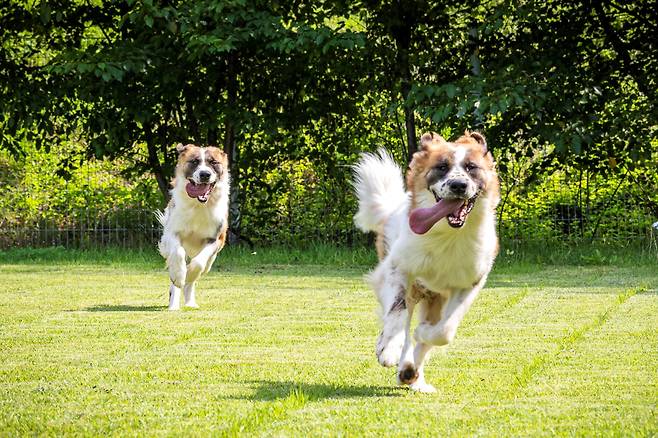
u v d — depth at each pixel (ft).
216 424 16.22
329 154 62.85
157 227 64.34
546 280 44.75
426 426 16.03
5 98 61.26
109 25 62.69
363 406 17.81
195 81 60.59
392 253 20.58
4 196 64.75
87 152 63.05
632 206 59.77
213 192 37.37
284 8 59.62
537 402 18.13
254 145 63.31
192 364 22.52
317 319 30.94
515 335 27.09
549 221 60.29
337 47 56.54
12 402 18.11
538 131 54.60
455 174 19.67
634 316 30.91
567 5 57.88
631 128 55.26
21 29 63.21
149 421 16.46
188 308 34.27
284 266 54.90
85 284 43.57
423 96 53.11
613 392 19.04
